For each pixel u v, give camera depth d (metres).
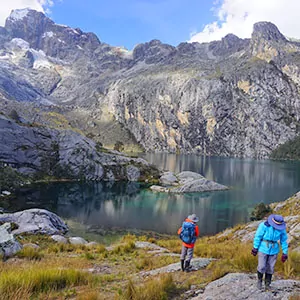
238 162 196.00
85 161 94.06
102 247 20.81
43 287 9.14
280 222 7.74
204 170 136.12
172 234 40.28
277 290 7.71
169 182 90.44
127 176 96.00
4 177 71.12
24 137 86.94
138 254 18.62
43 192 69.44
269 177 110.69
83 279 10.34
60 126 174.12
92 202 61.31
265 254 7.74
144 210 55.25
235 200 66.31
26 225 33.31
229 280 8.68
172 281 9.20
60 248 21.80
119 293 8.38
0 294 7.69
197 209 56.88
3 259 15.77
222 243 24.36
